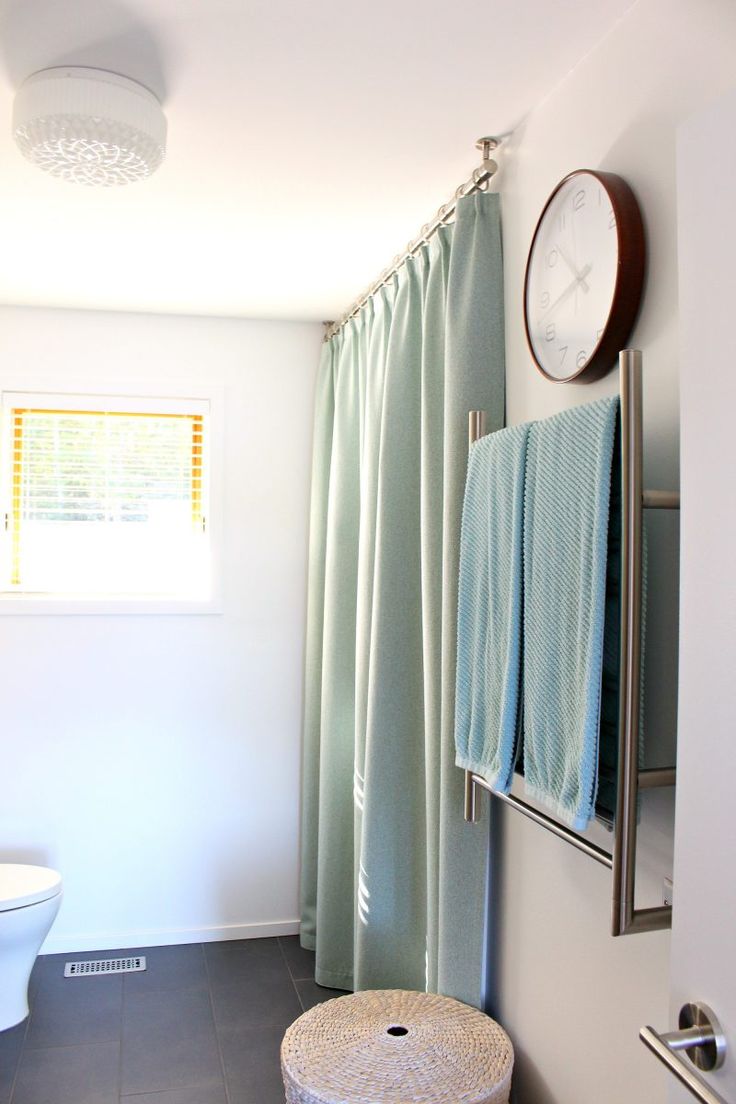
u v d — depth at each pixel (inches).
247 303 134.9
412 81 68.7
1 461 138.3
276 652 144.8
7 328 138.0
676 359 54.1
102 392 140.3
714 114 40.3
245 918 143.4
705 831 40.3
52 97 65.9
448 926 79.9
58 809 138.0
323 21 60.6
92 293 130.5
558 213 66.1
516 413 77.0
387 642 98.5
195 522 144.2
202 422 144.3
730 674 38.7
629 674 48.9
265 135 77.9
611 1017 60.9
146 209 96.4
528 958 73.8
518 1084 75.0
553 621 59.4
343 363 130.6
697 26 52.1
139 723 140.6
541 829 71.7
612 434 53.2
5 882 116.2
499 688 67.2
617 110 60.6
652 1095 55.8
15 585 139.6
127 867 139.9
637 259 57.1
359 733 112.4
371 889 99.2
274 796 144.6
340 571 126.5
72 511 141.0
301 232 103.1
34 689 137.5
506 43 63.2
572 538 57.1
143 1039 111.1
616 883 49.4
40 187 90.6
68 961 134.0
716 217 40.1
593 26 61.1
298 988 125.6
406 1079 69.6
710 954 39.8
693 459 41.6
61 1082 101.3
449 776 79.9
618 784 49.3
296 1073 71.1
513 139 77.2
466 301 79.7
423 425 88.7
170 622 141.6
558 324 65.9
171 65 66.2
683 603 42.2
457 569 79.7
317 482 141.1
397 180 87.8
